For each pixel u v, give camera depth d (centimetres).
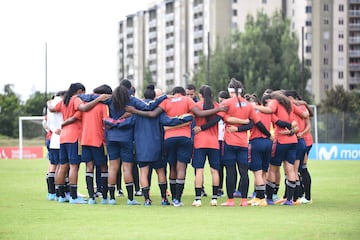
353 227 1388
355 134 5894
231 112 1803
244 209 1734
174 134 1788
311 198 2070
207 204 1889
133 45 19562
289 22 10169
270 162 1902
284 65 9825
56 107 1919
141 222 1468
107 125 1827
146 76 14338
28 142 6481
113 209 1723
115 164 1852
